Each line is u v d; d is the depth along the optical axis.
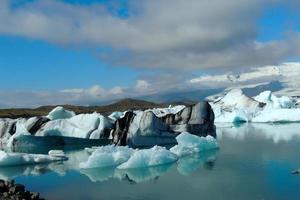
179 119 62.25
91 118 64.19
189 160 42.44
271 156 43.47
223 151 48.75
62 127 64.19
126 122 57.41
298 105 123.06
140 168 38.78
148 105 180.75
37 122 64.50
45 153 54.59
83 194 29.25
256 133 71.44
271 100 123.44
